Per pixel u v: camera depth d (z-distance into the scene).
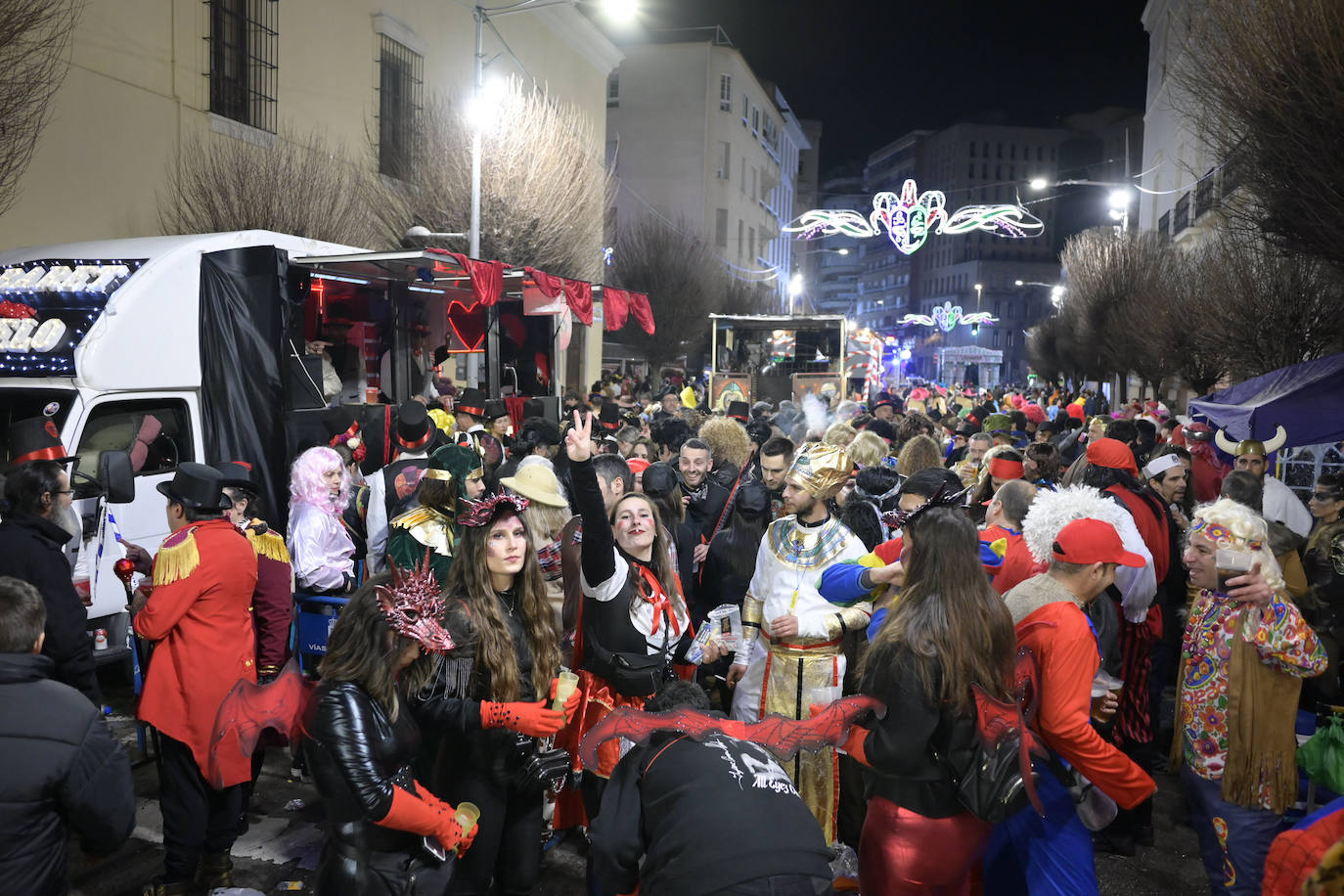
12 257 7.20
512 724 3.14
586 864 4.27
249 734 3.30
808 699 4.15
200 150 13.20
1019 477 5.40
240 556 3.93
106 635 6.04
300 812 4.93
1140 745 5.11
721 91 50.62
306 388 7.45
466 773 3.28
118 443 6.18
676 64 49.16
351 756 2.68
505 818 3.43
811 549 4.24
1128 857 4.71
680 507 5.36
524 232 15.45
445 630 2.83
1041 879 3.12
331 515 5.31
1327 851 1.77
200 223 12.26
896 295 128.88
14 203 10.39
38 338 6.04
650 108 49.50
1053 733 3.01
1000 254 112.94
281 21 15.07
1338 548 4.50
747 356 22.06
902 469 6.46
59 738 2.66
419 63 19.05
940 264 118.25
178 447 6.62
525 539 3.37
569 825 4.35
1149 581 4.64
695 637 4.33
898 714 2.93
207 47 13.43
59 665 4.15
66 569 4.20
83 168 11.36
